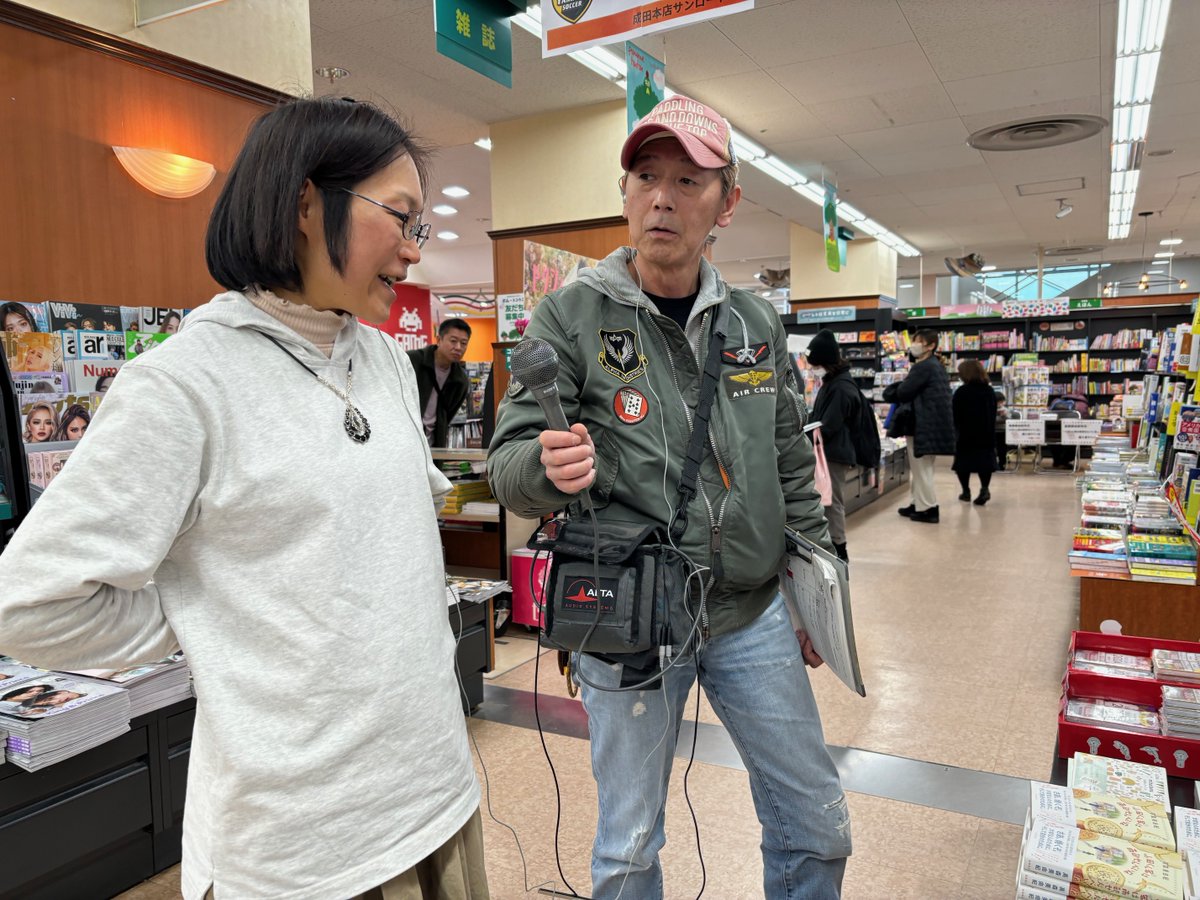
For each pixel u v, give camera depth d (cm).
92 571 79
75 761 197
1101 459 678
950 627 439
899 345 1298
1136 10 527
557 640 133
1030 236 1444
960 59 607
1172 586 321
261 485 89
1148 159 916
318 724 90
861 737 304
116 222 277
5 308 239
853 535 699
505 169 689
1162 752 213
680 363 144
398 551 99
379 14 486
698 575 135
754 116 738
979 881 214
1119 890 142
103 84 271
